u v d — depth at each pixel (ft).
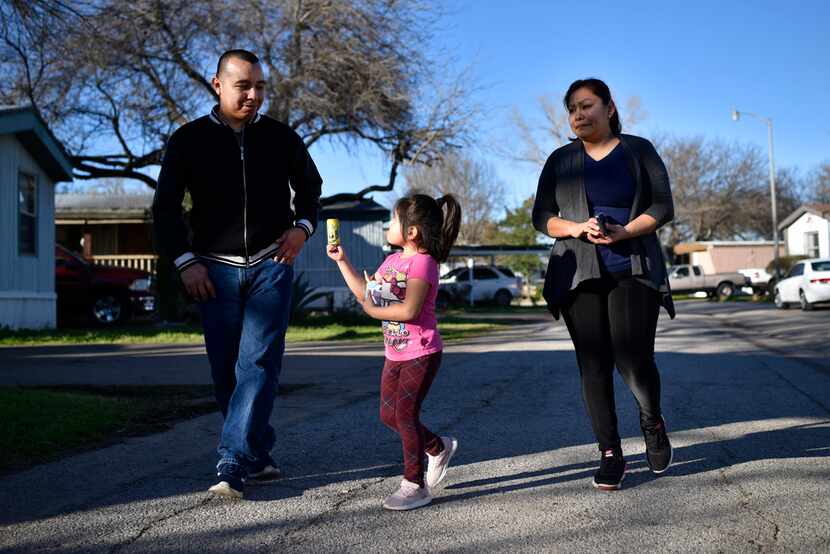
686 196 202.69
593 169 13.37
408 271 12.32
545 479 13.91
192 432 17.97
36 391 21.80
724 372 29.43
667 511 11.93
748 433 17.76
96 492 13.01
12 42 40.50
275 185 13.47
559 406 21.76
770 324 58.44
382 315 12.32
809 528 11.03
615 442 13.17
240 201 13.17
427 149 77.25
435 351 12.50
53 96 65.26
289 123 74.08
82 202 93.04
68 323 64.23
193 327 58.85
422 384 12.38
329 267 90.53
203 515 11.80
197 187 13.28
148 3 62.69
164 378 27.07
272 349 13.21
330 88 71.41
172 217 13.14
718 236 220.43
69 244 93.91
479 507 12.23
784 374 28.76
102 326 61.11
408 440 12.31
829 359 34.06
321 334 50.42
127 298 62.95
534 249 123.13
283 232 13.56
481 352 38.24
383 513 11.94
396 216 12.45
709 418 19.79
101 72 64.80
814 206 133.18
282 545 10.48
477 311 95.66
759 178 204.95
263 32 69.00
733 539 10.63
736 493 12.84
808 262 76.84
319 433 18.03
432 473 13.07
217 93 13.29
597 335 13.23
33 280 54.39
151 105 70.44
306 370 30.58
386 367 12.67
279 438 17.48
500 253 122.52
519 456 15.69
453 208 12.53
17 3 38.27
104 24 56.80
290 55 69.56
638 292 13.06
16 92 63.52
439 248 12.41
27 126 50.57
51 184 57.26
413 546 10.44
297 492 13.10
